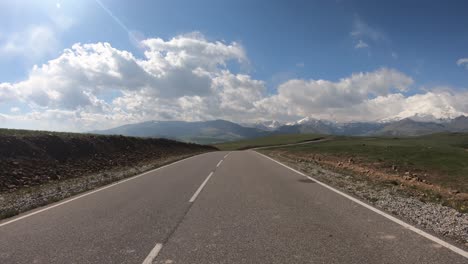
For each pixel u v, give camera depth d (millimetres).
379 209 8414
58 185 14430
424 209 8391
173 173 18000
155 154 34594
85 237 6273
